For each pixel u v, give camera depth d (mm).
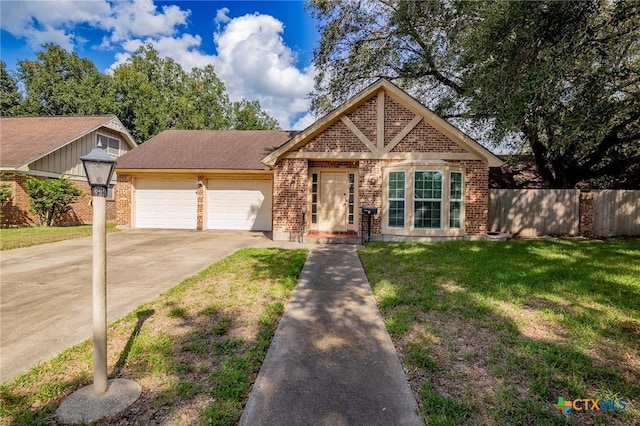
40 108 30312
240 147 15414
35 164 14438
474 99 11000
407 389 2746
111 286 5703
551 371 2992
